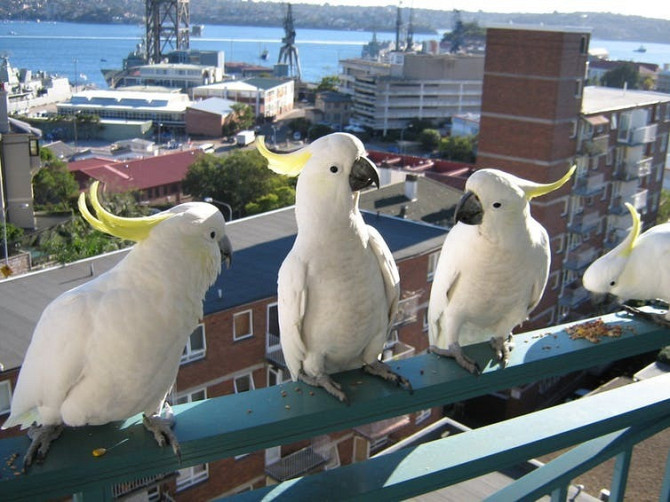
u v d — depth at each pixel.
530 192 0.97
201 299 0.73
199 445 0.62
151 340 0.68
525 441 0.69
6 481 0.57
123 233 0.67
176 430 0.62
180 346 0.72
